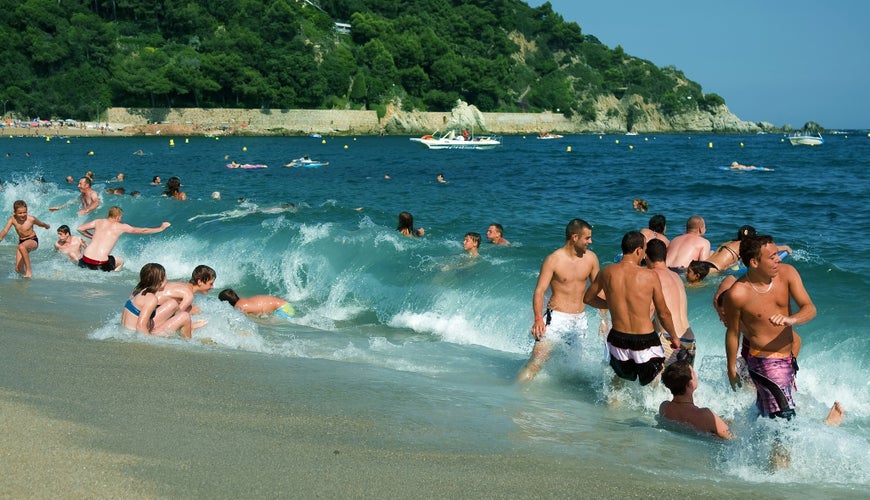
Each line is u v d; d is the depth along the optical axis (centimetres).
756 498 486
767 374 600
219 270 1467
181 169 4494
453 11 17512
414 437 578
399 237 1399
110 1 13288
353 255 1331
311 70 13000
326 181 3631
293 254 1400
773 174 3775
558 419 652
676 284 763
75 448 513
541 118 16475
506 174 4088
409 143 9806
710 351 841
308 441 556
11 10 11956
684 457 563
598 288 732
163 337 894
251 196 2862
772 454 554
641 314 697
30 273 1336
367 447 550
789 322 575
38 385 663
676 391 648
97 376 702
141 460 499
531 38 19038
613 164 5156
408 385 733
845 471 535
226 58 12106
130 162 5206
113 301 1125
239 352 842
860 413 695
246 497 450
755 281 599
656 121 19188
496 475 505
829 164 4766
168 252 1593
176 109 11931
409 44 14612
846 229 1706
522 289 1050
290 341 959
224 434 560
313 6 15312
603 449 573
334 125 13062
